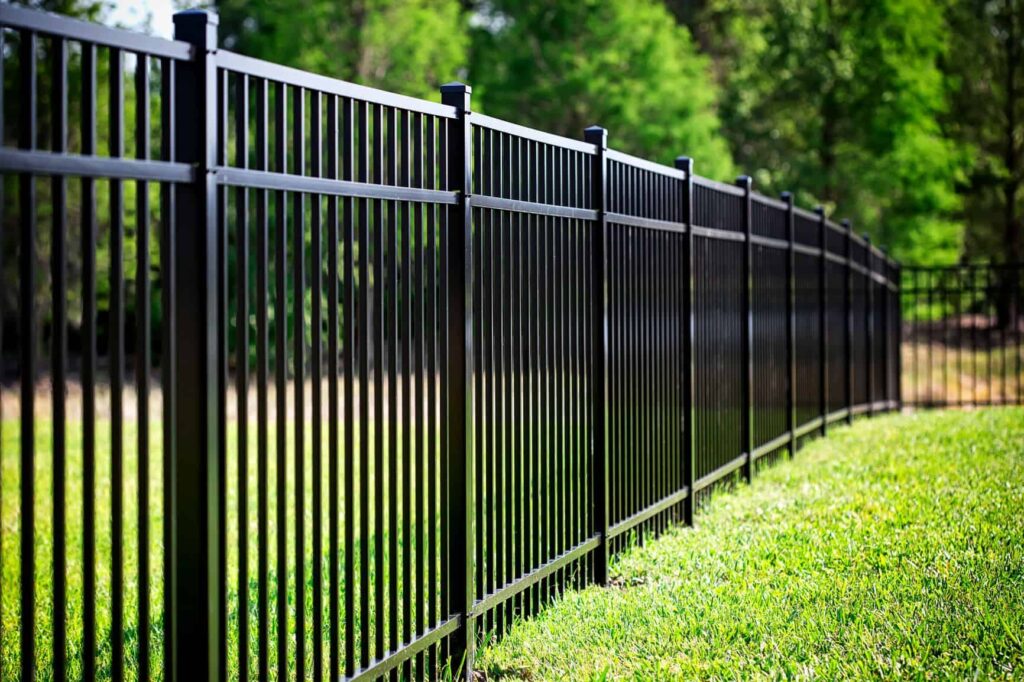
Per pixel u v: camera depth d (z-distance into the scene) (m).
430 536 4.00
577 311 5.37
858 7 27.83
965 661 4.09
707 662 4.20
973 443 9.48
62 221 2.32
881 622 4.56
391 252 3.60
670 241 6.89
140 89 2.52
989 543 5.67
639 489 6.27
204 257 2.69
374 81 21.94
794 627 4.57
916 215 28.48
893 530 6.07
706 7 33.78
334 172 3.25
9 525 7.86
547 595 5.06
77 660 4.68
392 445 3.67
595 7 24.73
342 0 21.61
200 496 2.73
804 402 10.68
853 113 27.97
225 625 2.83
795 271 10.34
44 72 15.92
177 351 2.73
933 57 28.06
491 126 4.33
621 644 4.49
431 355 3.94
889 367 16.00
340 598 5.25
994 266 14.39
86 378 2.43
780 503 7.22
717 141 25.31
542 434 4.96
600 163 5.59
